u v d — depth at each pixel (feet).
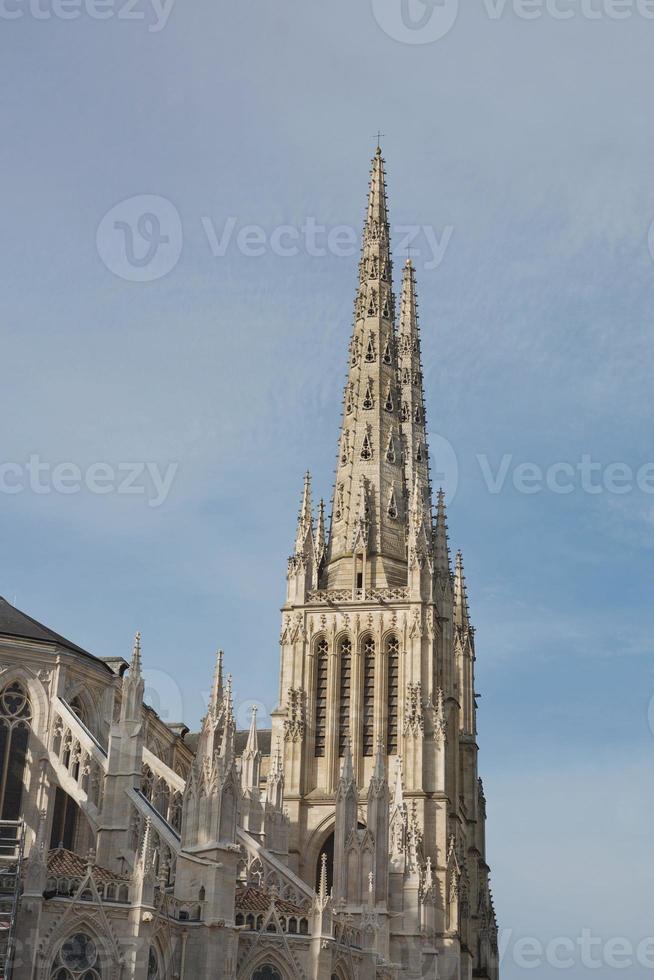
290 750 451.12
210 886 276.41
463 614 577.84
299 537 486.79
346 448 518.78
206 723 298.35
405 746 443.73
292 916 296.30
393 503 503.61
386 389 529.86
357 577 482.69
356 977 312.29
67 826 318.04
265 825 391.04
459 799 494.59
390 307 551.59
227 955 273.95
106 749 332.60
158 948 264.11
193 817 289.12
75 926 252.42
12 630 321.52
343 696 462.60
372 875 350.43
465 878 482.28
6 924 247.70
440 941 418.72
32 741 311.88
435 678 460.55
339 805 364.58
